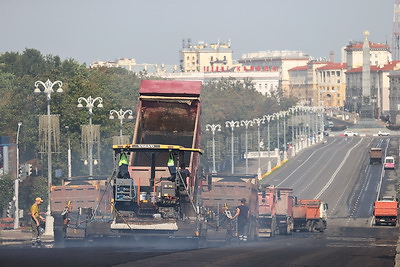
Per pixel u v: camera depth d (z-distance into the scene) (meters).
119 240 102.44
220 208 134.75
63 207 141.25
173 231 101.19
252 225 145.00
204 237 107.88
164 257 74.12
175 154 102.31
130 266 65.38
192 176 109.56
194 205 104.06
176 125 119.69
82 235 115.94
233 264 69.44
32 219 108.62
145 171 103.75
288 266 69.50
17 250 82.31
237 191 142.50
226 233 120.44
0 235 151.88
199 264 68.62
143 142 119.31
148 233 101.50
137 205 101.81
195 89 120.19
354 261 77.50
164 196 101.44
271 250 89.38
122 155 102.12
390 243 125.44
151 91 119.81
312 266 70.31
